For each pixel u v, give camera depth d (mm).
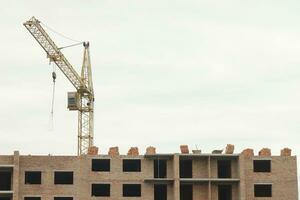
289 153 127562
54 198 121625
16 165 120062
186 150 126188
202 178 123688
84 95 185000
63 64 174000
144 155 123875
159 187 124562
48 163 122812
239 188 122500
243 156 123750
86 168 123250
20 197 120812
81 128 184750
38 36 168750
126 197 123062
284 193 125125
